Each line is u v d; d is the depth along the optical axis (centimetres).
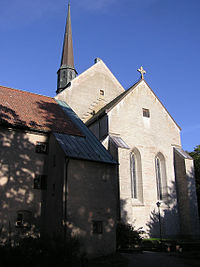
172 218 2906
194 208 2898
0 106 2305
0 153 1972
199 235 2823
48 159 2183
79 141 2270
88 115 3797
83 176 1973
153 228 2744
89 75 4034
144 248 2262
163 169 3109
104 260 1711
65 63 4875
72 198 1861
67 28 5262
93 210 1930
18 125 2095
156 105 3312
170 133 3294
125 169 2542
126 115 3022
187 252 2050
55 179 1997
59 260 1264
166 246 2138
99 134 3002
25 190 1989
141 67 3406
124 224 2289
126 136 2936
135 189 2872
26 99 2700
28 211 1958
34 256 1238
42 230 1964
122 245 2166
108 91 4147
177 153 3170
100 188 2028
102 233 1912
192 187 2981
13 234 1834
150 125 3164
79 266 1368
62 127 2395
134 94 3180
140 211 2733
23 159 2058
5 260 1191
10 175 1959
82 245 1686
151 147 3075
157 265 1568
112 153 2666
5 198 1884
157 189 3008
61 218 1786
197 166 3972
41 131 2197
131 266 1546
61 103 3058
